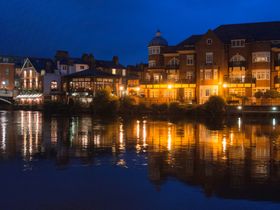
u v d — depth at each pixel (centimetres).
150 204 1395
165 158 2297
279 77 7594
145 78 9056
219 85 7706
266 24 8312
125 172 1902
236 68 7794
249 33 8206
